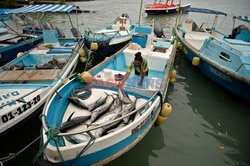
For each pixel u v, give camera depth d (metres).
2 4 26.00
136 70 6.24
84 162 3.81
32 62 8.78
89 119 4.71
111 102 5.17
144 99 5.69
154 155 5.59
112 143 4.02
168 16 31.75
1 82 6.25
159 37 12.27
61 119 4.72
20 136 5.60
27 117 5.50
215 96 8.69
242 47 8.72
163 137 6.29
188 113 7.54
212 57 9.39
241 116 7.48
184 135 6.43
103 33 11.11
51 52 9.21
